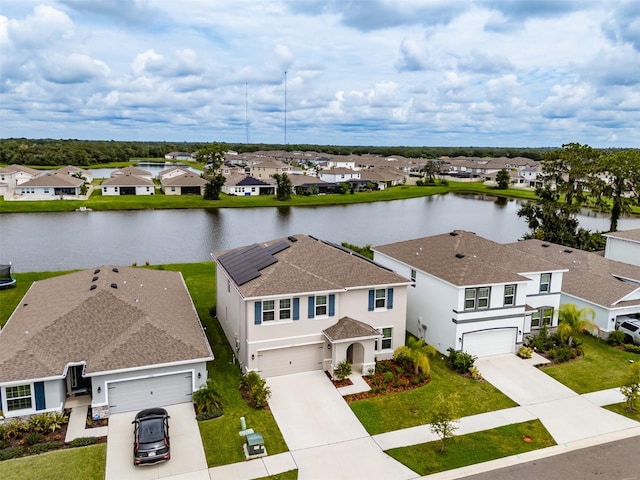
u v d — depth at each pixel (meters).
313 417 22.77
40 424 20.73
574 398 25.16
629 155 64.81
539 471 19.30
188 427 21.64
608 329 32.97
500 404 24.38
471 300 28.98
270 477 18.52
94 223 81.00
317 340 26.94
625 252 46.62
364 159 199.75
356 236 74.50
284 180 113.56
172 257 58.97
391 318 28.77
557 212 70.81
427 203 117.62
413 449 20.52
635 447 21.08
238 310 27.36
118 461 19.08
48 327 23.56
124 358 22.22
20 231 72.94
